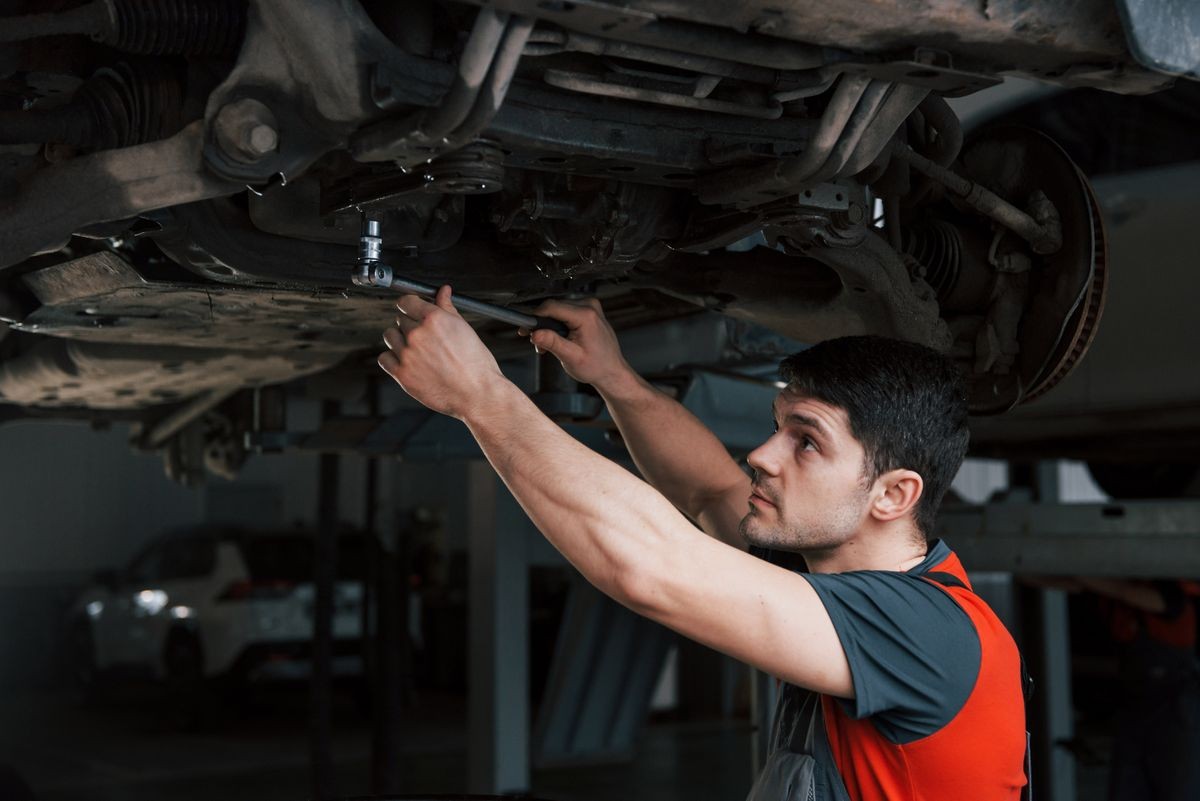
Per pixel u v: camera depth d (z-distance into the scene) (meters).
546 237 1.64
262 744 7.89
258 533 8.86
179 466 3.70
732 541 1.81
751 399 2.87
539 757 5.49
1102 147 4.32
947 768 1.31
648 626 5.53
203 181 1.33
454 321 1.34
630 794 6.33
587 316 1.73
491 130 1.28
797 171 1.37
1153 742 4.02
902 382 1.37
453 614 10.17
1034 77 1.34
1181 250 3.77
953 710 1.29
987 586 4.49
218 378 2.57
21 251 1.37
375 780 3.45
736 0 1.13
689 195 1.62
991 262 1.91
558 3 1.10
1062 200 1.87
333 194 1.44
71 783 6.64
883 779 1.33
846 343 1.42
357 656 8.63
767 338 2.58
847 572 1.34
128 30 1.35
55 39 1.56
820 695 1.40
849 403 1.36
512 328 2.21
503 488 4.62
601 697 5.56
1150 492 4.98
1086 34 1.25
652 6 1.12
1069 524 3.19
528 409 1.33
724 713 8.86
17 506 11.16
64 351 2.44
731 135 1.40
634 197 1.56
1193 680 4.02
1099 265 1.88
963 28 1.21
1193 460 4.73
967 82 1.30
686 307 2.16
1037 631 4.46
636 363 2.82
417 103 1.22
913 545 1.44
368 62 1.22
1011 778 1.36
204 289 1.72
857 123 1.33
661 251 1.67
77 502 11.45
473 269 1.75
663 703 8.89
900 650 1.27
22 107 1.59
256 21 1.26
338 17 1.21
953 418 1.40
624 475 1.28
